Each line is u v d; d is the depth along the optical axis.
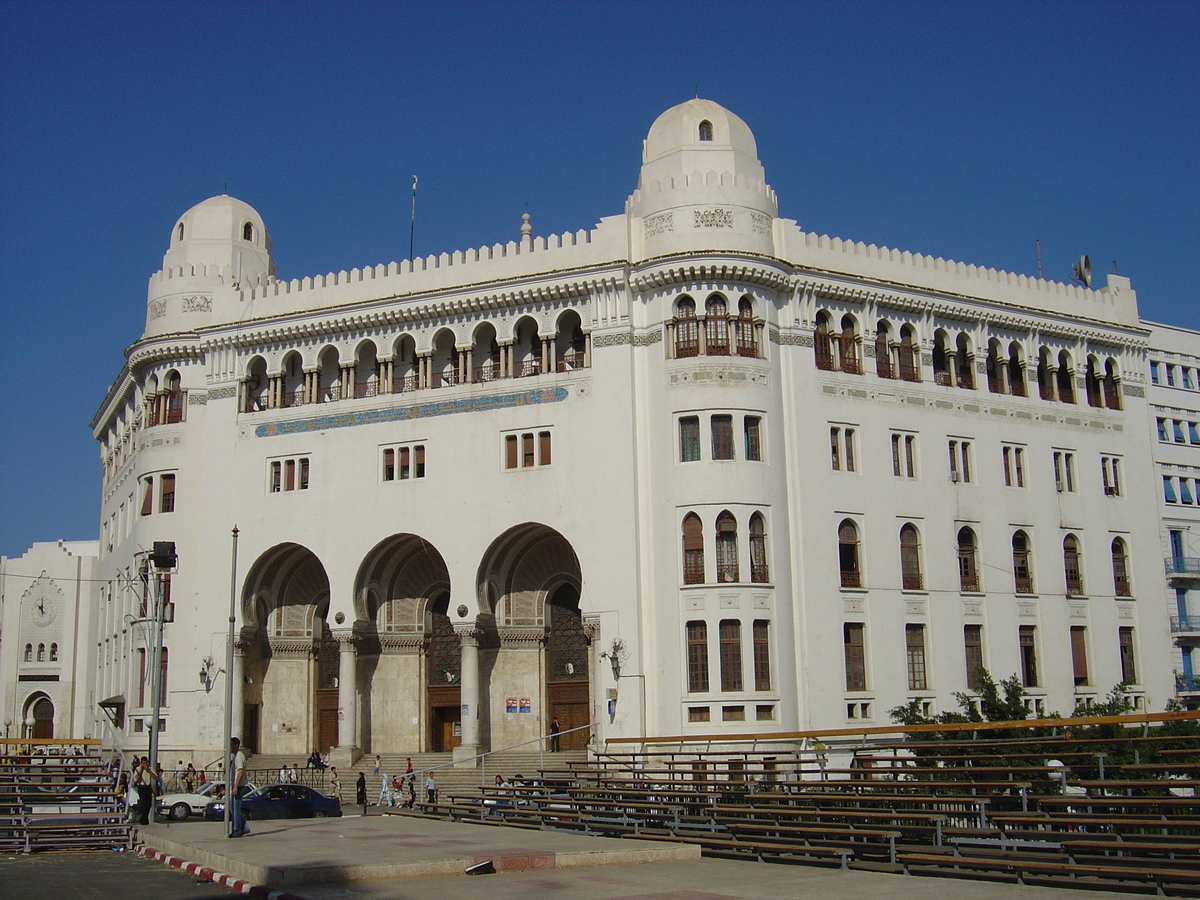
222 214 69.44
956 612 58.94
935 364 62.00
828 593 55.19
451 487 58.28
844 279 58.28
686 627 52.47
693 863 28.30
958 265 63.00
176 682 62.44
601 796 38.75
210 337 64.38
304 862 25.70
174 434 65.94
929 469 59.81
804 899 21.44
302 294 62.97
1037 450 63.81
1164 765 24.78
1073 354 66.44
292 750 63.16
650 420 55.31
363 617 60.06
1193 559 68.81
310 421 61.94
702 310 54.88
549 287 57.19
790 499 55.31
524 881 24.58
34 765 36.84
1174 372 71.94
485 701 59.91
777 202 58.94
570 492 55.69
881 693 55.66
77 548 103.38
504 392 58.00
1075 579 63.88
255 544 61.88
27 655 93.94
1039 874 24.64
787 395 56.28
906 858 25.91
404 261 61.03
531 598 60.22
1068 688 61.41
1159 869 22.16
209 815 46.97
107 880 26.33
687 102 58.91
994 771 30.27
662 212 56.19
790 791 37.31
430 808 44.09
